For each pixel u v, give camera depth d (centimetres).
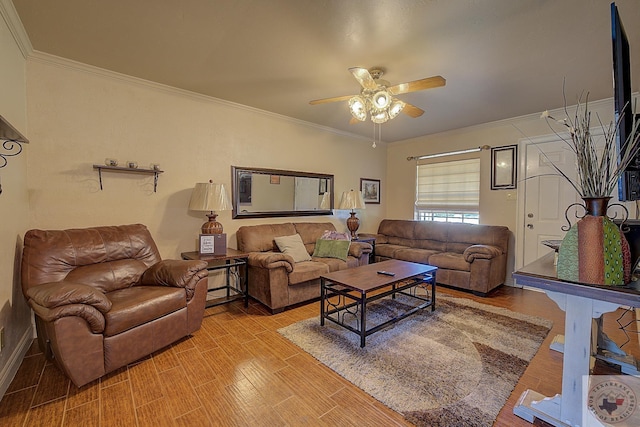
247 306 310
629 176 143
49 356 185
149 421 148
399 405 158
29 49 220
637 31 193
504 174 407
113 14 181
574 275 130
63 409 155
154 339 205
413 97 315
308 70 256
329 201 457
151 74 267
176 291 221
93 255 227
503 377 183
